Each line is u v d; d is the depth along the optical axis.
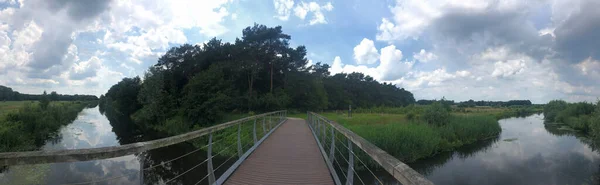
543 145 22.75
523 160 17.80
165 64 46.19
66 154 2.05
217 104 29.38
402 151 15.95
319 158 6.48
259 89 45.03
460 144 21.58
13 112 21.33
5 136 16.11
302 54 44.28
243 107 37.56
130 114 53.19
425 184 1.36
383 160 2.01
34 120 22.42
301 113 44.50
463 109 53.94
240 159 5.85
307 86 45.22
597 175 14.72
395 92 91.88
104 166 13.09
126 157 15.18
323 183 4.56
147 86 37.88
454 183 13.69
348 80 77.06
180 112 32.12
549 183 13.66
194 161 15.24
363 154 14.49
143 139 25.16
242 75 42.12
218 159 15.44
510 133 29.59
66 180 10.40
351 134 3.50
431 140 17.56
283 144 8.67
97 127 33.53
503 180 14.09
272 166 5.65
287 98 39.56
